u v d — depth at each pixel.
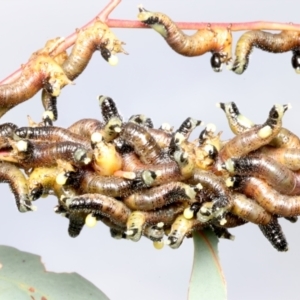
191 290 0.62
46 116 0.62
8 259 0.62
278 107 0.60
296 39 0.65
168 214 0.61
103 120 0.62
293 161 0.61
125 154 0.61
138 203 0.60
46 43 0.63
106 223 0.62
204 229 0.62
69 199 0.60
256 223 0.61
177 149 0.61
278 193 0.61
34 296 0.62
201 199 0.61
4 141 0.61
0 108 0.63
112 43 0.63
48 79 0.62
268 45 0.65
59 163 0.61
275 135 0.61
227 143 0.61
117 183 0.60
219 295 0.62
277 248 0.61
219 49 0.64
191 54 0.64
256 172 0.61
